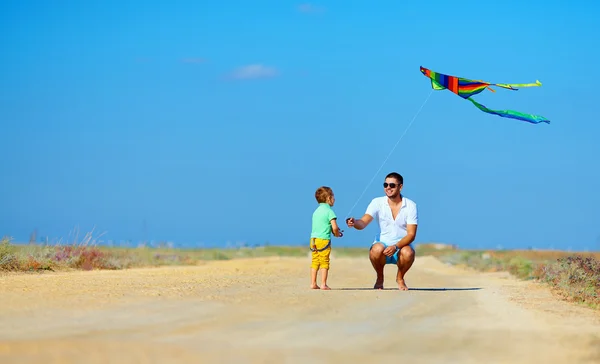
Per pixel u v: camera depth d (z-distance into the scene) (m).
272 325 8.83
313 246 14.01
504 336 8.48
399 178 14.80
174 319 9.00
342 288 14.73
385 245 14.74
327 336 8.20
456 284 17.62
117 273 17.50
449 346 7.84
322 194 14.22
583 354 7.59
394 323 9.28
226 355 6.96
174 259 27.56
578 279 16.28
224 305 10.34
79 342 7.30
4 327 8.02
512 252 40.28
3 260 17.97
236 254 39.03
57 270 19.38
